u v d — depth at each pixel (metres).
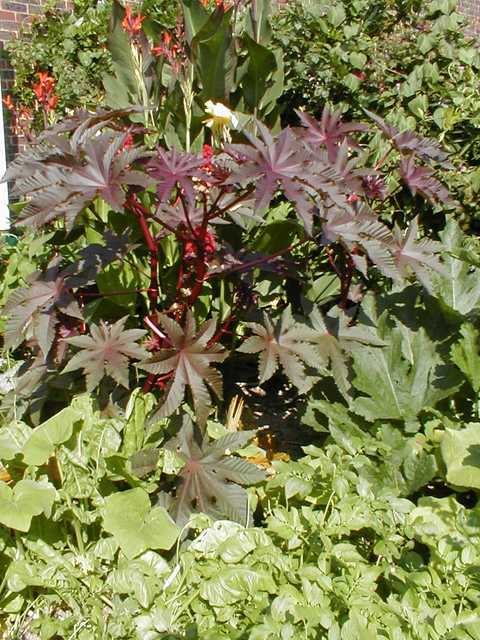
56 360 2.32
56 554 2.07
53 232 2.93
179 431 2.23
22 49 5.63
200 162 2.11
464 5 8.29
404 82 3.34
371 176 2.47
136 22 3.15
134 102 3.41
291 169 2.05
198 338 2.16
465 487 2.30
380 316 2.53
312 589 1.91
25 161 2.15
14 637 2.03
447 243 2.75
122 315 2.72
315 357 2.28
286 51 3.54
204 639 1.86
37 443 2.13
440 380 2.49
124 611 1.96
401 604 1.89
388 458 2.29
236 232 2.86
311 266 3.16
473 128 3.18
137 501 2.12
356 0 3.58
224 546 2.01
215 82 3.10
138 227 2.64
